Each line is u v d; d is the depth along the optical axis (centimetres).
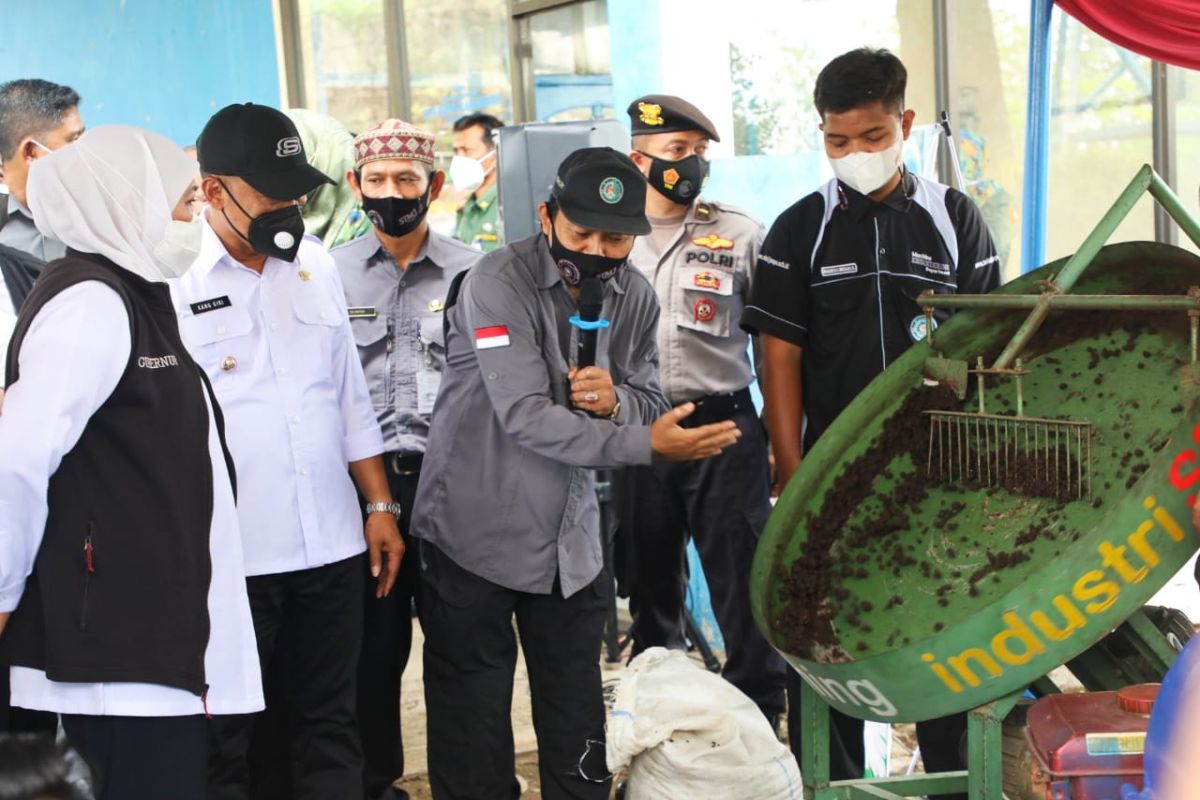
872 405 276
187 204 242
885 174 303
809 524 273
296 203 289
